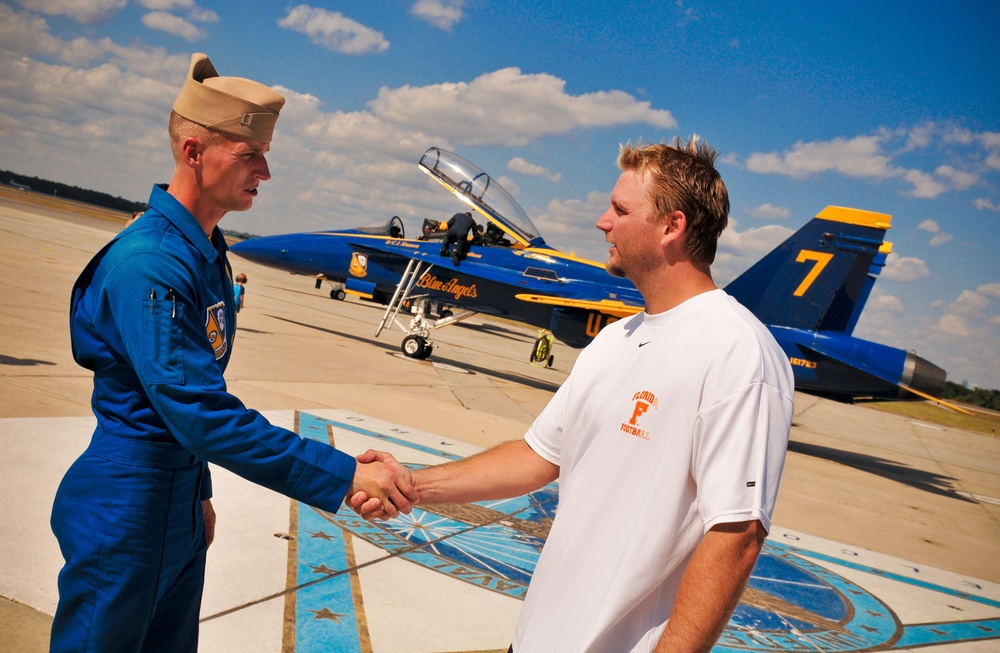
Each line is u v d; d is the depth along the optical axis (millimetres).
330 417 7703
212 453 1616
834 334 13766
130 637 1738
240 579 3496
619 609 1473
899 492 10867
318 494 1723
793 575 5406
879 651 4168
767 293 14047
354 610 3381
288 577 3621
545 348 18359
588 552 1558
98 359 1707
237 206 1915
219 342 1903
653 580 1485
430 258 16922
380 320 24797
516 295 14828
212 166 1813
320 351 13367
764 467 1371
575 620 1530
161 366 1593
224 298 1991
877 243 13234
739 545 1351
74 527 1677
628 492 1532
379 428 7637
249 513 4430
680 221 1576
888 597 5277
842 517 8125
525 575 4289
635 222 1624
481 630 3439
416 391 11109
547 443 1937
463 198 16547
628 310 13742
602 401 1660
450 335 26469
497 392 12953
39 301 12211
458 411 10031
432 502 1904
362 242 19312
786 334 13844
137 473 1686
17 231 29422
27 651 2516
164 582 1774
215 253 1879
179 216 1789
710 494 1377
